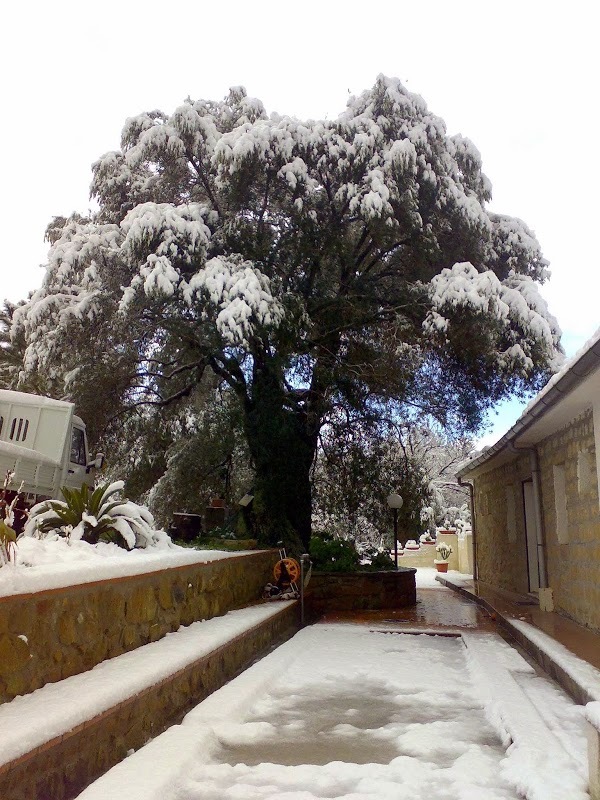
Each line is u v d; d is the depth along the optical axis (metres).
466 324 11.93
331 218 12.75
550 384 7.13
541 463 10.96
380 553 13.68
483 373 13.55
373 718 4.90
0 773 2.69
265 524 12.41
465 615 11.10
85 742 3.54
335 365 12.66
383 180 12.09
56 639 4.08
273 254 12.58
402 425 14.48
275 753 4.11
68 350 12.05
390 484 14.67
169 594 6.24
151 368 13.98
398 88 13.66
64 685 3.93
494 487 15.84
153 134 12.62
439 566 23.19
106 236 12.16
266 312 10.55
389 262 14.39
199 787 3.47
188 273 11.41
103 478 15.47
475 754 3.97
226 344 11.18
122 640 5.09
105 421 12.99
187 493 15.46
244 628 6.81
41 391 14.66
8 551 4.12
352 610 12.02
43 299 12.06
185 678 5.12
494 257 14.36
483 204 15.22
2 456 7.36
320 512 15.91
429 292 12.28
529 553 12.72
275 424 12.13
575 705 4.98
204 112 13.73
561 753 3.70
